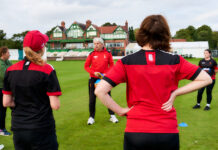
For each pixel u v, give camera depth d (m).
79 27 54.75
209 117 5.23
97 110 6.01
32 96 1.91
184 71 1.59
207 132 4.18
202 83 1.55
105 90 1.55
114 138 3.92
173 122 1.54
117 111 1.61
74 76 14.68
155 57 1.58
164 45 1.65
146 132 1.48
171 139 1.48
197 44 45.72
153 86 1.53
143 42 1.66
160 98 1.53
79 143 3.71
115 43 53.25
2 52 3.94
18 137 1.94
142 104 1.55
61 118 5.25
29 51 1.91
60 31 56.06
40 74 1.90
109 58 4.80
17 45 70.44
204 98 7.61
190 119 5.09
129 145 1.56
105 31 53.72
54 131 2.08
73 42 55.69
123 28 56.91
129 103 1.66
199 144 3.60
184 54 44.88
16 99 1.96
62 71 18.83
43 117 1.94
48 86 1.92
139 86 1.56
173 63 1.58
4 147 3.59
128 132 1.56
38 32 2.04
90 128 4.49
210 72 5.82
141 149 1.52
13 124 1.96
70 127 4.57
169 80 1.55
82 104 6.75
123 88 9.98
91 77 4.78
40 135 1.91
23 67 1.95
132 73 1.58
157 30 1.60
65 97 7.81
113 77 1.57
